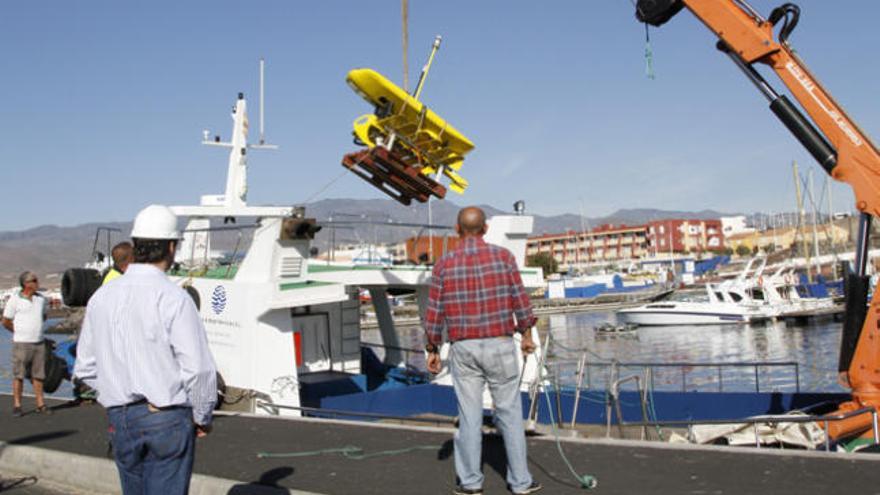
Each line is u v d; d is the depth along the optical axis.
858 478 5.30
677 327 53.31
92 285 11.04
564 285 98.62
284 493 5.94
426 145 11.10
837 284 60.62
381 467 6.55
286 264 10.39
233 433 8.41
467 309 5.32
